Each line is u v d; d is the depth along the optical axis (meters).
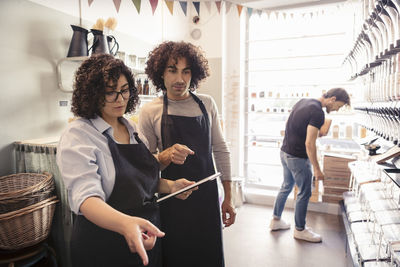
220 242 1.36
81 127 0.87
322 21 3.48
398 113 1.41
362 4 2.15
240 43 3.78
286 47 3.71
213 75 3.82
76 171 0.78
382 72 1.95
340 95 2.51
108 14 2.65
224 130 3.83
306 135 2.50
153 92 3.00
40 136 2.04
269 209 3.60
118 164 0.92
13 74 1.84
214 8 3.74
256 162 4.00
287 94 3.70
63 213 1.77
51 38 2.09
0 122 1.79
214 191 1.36
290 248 2.56
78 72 0.92
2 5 1.76
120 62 0.93
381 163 1.58
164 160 1.16
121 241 0.90
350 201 2.48
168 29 3.59
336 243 2.63
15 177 1.73
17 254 1.53
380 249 1.48
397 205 1.45
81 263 0.90
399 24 1.30
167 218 1.29
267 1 3.36
